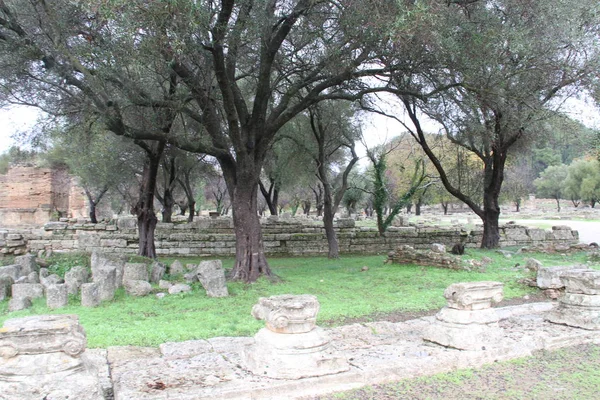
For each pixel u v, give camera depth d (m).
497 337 6.55
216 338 7.01
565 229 23.84
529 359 6.42
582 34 10.95
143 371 5.30
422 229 22.38
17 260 12.03
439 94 13.27
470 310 6.58
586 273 7.91
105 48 9.20
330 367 5.25
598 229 33.88
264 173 26.50
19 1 9.65
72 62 9.17
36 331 4.21
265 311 5.45
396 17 9.06
